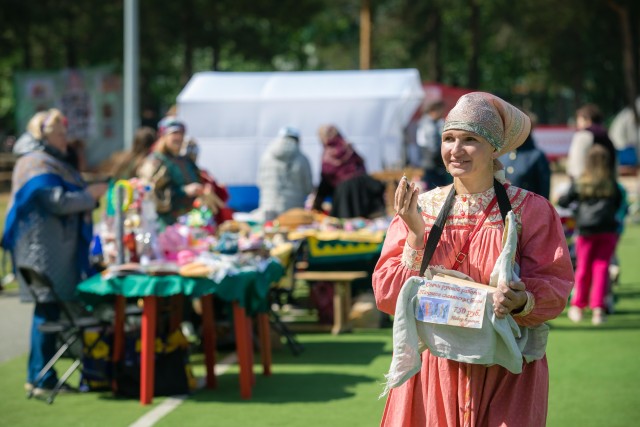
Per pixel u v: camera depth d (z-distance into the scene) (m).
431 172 30.05
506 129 7.41
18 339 18.88
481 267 7.34
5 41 75.00
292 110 33.50
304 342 18.97
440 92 54.72
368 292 21.31
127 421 12.88
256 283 14.31
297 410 13.41
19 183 14.42
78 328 14.00
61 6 70.62
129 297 14.25
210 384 14.86
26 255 14.39
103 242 15.42
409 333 7.25
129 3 42.03
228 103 33.47
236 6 69.56
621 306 22.61
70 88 70.06
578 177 20.75
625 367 16.06
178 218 16.70
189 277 13.56
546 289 7.17
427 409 7.43
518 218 7.39
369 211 22.34
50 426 12.66
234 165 33.31
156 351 14.41
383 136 33.44
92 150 70.19
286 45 85.19
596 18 85.88
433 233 7.39
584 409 13.38
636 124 73.94
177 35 72.06
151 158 16.72
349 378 15.51
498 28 92.19
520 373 7.27
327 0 88.75
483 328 7.09
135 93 42.25
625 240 38.16
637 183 52.84
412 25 90.50
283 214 21.14
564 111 131.12
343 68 117.69
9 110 94.56
